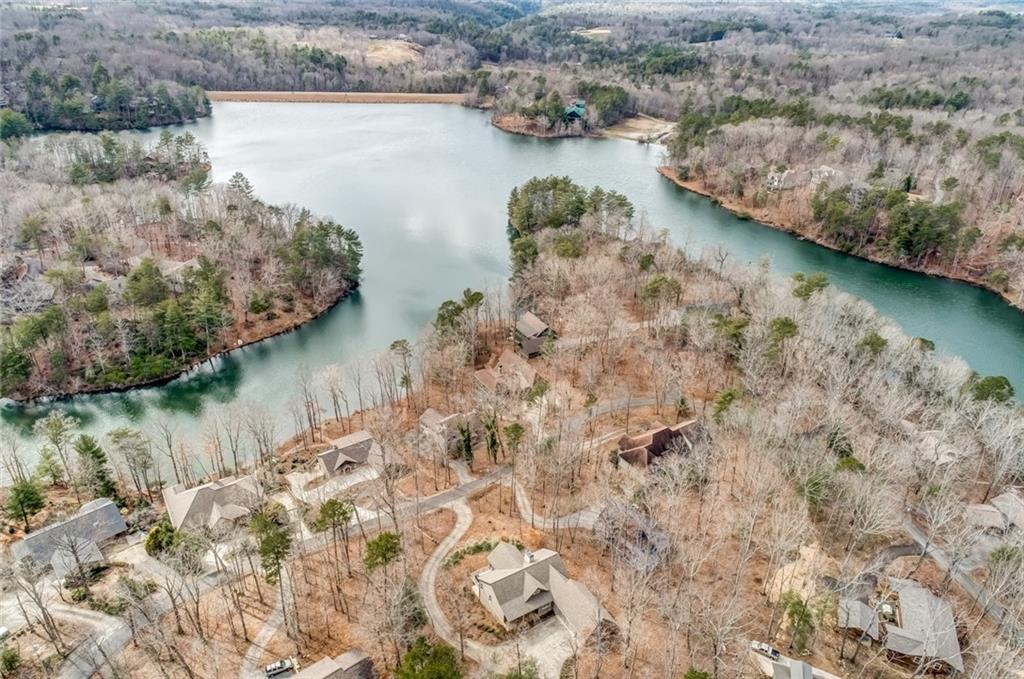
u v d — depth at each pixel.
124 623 88.25
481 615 88.94
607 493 106.62
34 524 106.88
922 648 81.88
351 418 139.38
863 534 96.38
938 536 102.19
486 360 157.12
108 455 120.81
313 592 93.50
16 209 197.88
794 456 106.19
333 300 184.75
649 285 162.88
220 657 83.25
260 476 119.50
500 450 125.00
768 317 145.38
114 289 161.62
